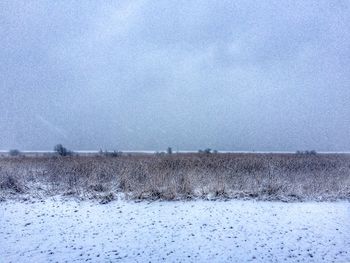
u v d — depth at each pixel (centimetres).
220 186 1091
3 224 753
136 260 529
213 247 594
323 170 1409
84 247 594
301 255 555
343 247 596
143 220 787
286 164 1533
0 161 1783
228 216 828
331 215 844
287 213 863
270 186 1092
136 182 1134
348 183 1184
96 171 1281
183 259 534
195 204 969
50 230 704
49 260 530
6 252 569
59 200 1014
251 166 1458
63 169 1395
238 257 544
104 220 788
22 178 1270
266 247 595
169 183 1098
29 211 880
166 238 646
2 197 1027
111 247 594
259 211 884
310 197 1057
